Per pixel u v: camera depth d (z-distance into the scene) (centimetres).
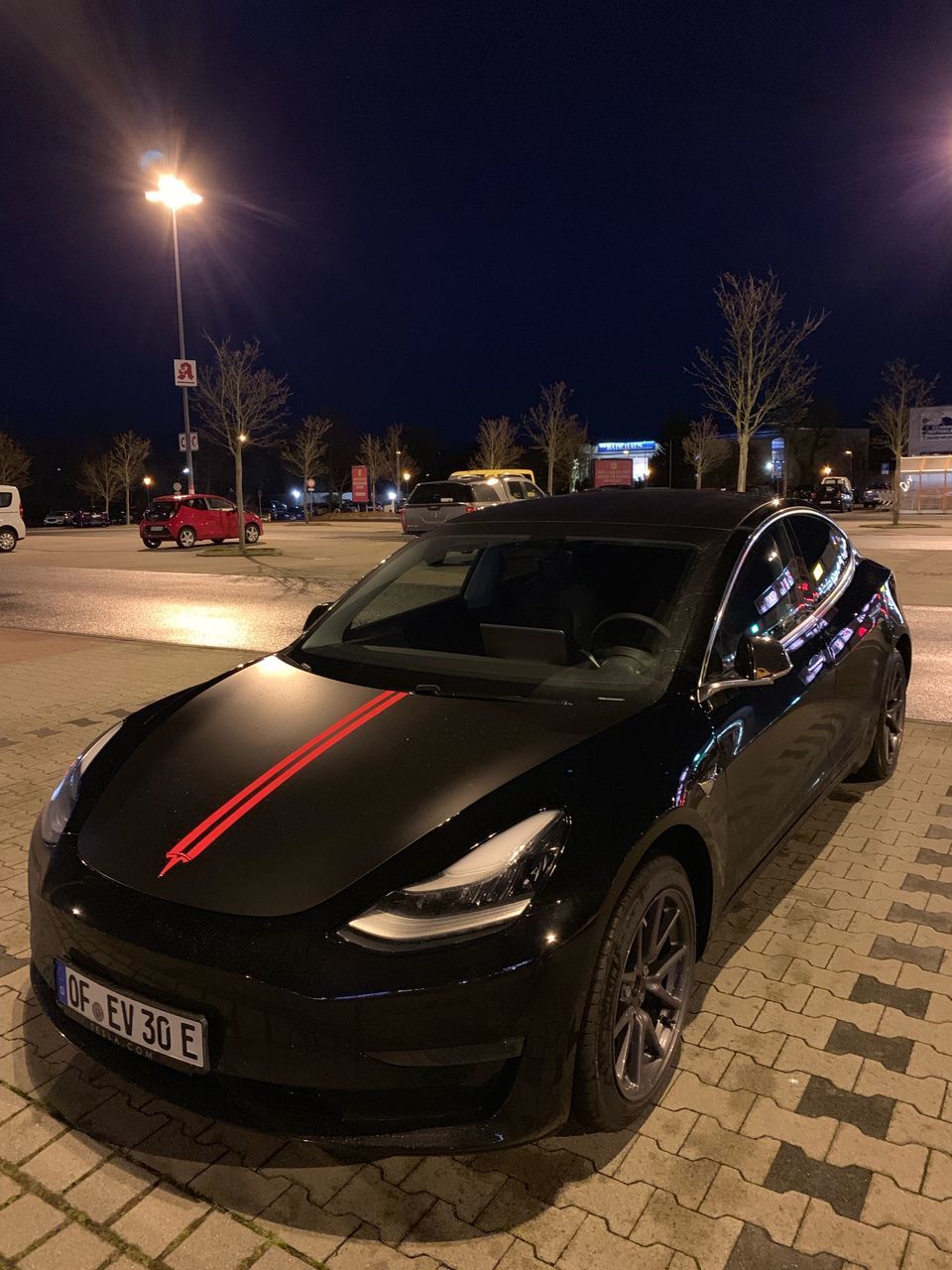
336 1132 199
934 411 4534
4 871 387
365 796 233
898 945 323
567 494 409
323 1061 195
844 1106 241
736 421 2184
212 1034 202
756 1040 269
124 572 1781
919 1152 224
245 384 2367
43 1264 196
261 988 195
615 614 316
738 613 317
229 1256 197
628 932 222
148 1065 218
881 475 8250
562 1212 208
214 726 282
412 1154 198
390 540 2856
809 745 348
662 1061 244
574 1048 208
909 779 494
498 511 394
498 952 198
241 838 225
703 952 276
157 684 738
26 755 549
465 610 367
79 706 664
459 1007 194
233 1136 233
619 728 257
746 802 288
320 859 215
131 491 8394
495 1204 211
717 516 355
